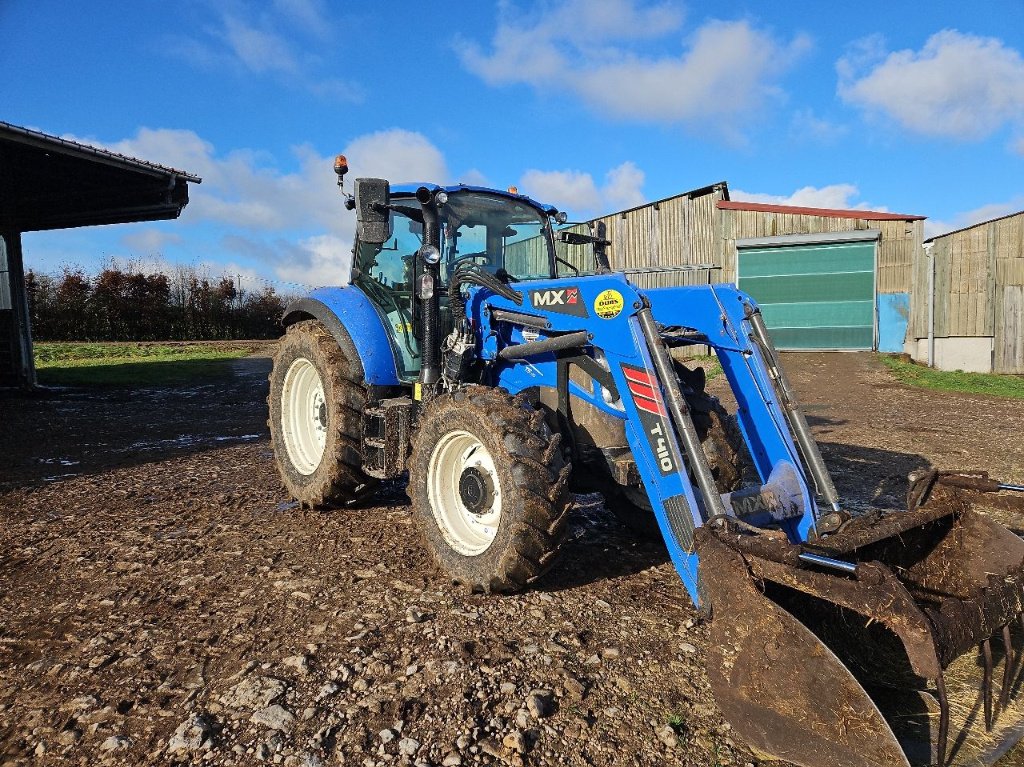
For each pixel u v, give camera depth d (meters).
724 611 2.13
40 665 2.63
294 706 2.32
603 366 3.44
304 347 4.68
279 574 3.51
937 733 2.20
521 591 3.27
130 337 25.30
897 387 11.98
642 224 18.19
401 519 4.49
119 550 3.89
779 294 16.53
